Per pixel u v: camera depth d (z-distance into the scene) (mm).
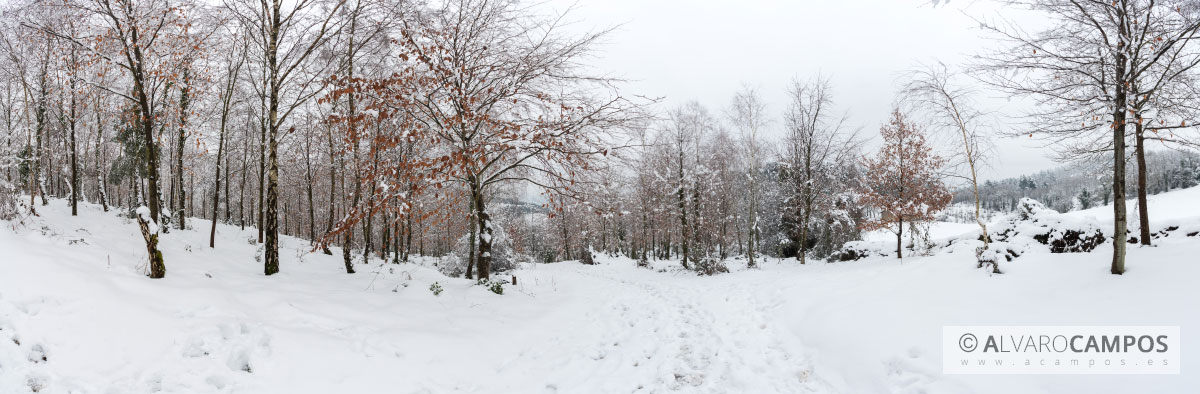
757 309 9578
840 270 14281
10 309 4645
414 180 8094
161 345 4965
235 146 18844
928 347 5414
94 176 20172
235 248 12109
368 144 10719
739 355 6625
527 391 5613
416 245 34719
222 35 10500
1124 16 6520
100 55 8820
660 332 8062
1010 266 8078
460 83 9055
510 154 9648
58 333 4613
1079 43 6844
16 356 4203
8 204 7906
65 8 8258
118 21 8211
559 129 8688
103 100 12219
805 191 20406
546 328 8266
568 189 9148
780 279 13688
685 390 5410
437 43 8570
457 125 8914
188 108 11977
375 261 15312
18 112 13047
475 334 7363
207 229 14453
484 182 10555
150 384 4398
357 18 9523
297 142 17500
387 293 8719
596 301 11047
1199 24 5621
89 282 5539
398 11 8953
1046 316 5730
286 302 6906
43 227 8211
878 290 8453
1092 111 6965
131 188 13398
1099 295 5992
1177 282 5691
